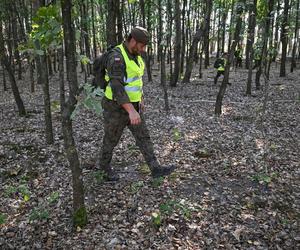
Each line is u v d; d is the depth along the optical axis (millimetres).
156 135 7016
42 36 2822
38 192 4402
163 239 3381
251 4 8734
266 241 3400
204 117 8859
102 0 13297
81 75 18016
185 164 5352
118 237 3395
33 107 10602
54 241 3350
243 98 11789
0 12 12727
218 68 15008
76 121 8344
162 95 12523
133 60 3885
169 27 13211
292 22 16031
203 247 3283
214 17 21922
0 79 18516
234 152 5945
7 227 3592
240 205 4090
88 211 3816
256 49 9469
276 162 5480
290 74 18562
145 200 4109
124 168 5137
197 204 4059
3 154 6023
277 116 8875
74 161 3297
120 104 3758
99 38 18500
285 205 4121
